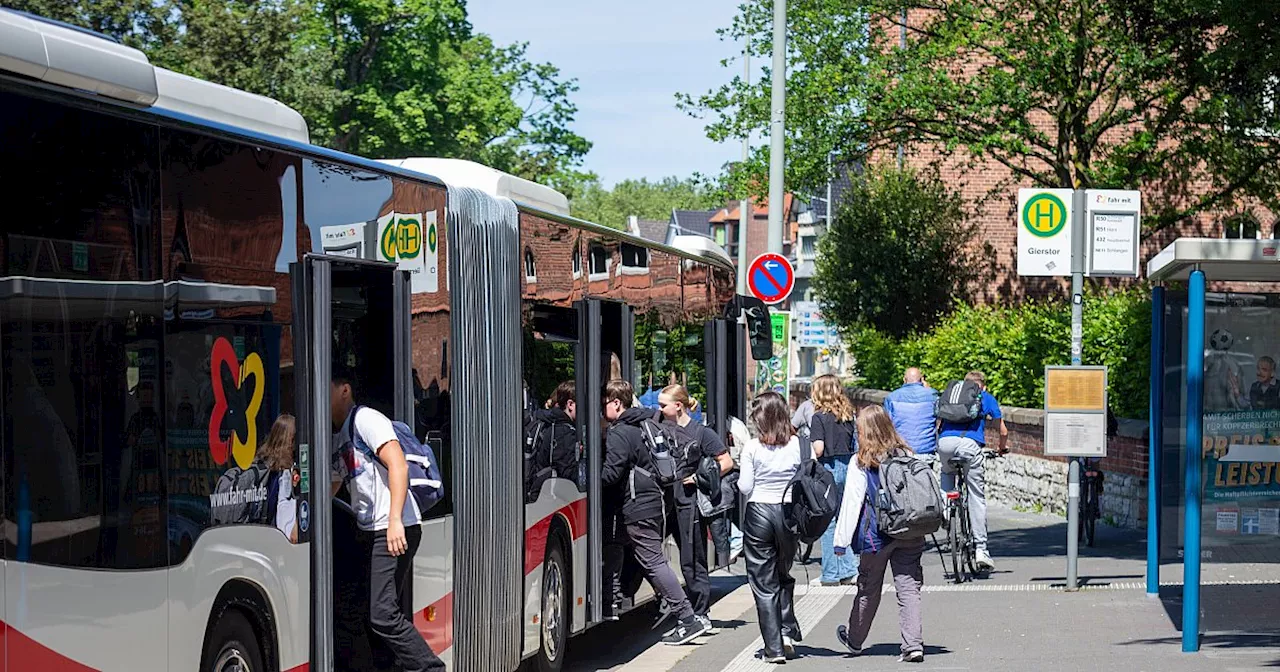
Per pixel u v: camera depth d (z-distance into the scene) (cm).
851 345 3866
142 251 566
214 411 608
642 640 1295
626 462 1187
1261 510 1143
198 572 590
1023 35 2483
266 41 4091
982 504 1630
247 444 632
